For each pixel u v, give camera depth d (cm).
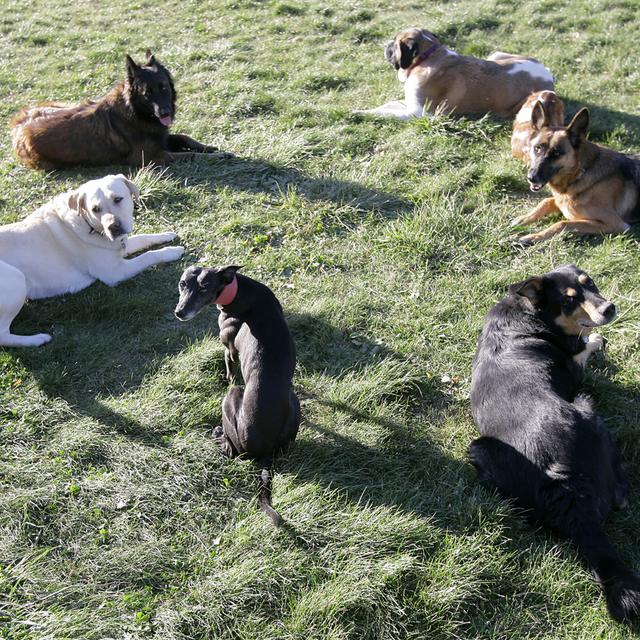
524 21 1082
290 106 861
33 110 812
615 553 345
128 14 1260
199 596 354
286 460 432
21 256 567
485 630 339
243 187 712
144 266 609
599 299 417
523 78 824
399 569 357
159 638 336
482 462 401
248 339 430
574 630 337
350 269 597
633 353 490
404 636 338
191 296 430
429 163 720
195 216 676
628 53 952
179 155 761
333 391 478
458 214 628
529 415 384
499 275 570
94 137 755
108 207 567
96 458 436
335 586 354
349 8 1179
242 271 600
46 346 532
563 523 359
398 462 429
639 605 319
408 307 550
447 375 490
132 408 469
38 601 354
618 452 396
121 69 1022
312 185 694
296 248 620
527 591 353
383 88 912
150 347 529
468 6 1161
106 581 365
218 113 861
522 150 709
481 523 381
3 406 474
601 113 806
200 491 414
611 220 612
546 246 602
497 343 436
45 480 421
